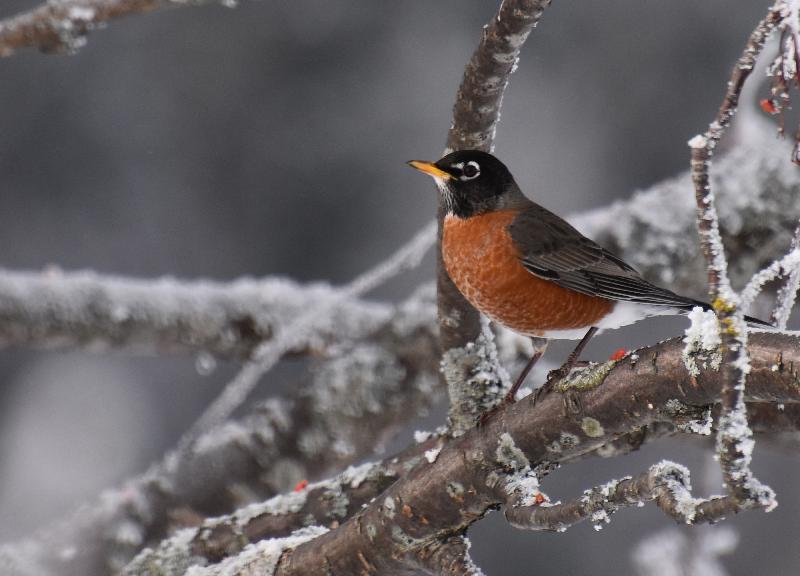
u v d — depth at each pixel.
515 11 6.46
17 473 21.31
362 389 11.19
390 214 22.41
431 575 6.75
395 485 6.82
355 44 22.73
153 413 22.22
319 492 8.05
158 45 22.62
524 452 6.50
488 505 6.54
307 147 22.64
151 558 8.07
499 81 6.98
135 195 22.56
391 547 6.76
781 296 5.52
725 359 4.67
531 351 10.68
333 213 22.53
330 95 22.70
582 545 19.39
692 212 11.01
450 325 7.62
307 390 11.30
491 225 8.69
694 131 22.27
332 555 6.87
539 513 5.45
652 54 22.41
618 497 5.01
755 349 5.23
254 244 22.52
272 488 11.12
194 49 22.62
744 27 22.09
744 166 10.95
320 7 22.56
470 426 7.57
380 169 22.47
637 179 22.39
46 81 22.39
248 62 22.67
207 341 11.86
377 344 11.34
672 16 22.20
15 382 22.09
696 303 8.72
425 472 6.70
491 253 8.62
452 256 8.88
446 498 6.59
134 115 22.64
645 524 19.31
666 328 20.42
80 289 11.62
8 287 11.45
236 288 12.05
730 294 4.71
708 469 9.88
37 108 22.41
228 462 10.98
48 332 11.47
